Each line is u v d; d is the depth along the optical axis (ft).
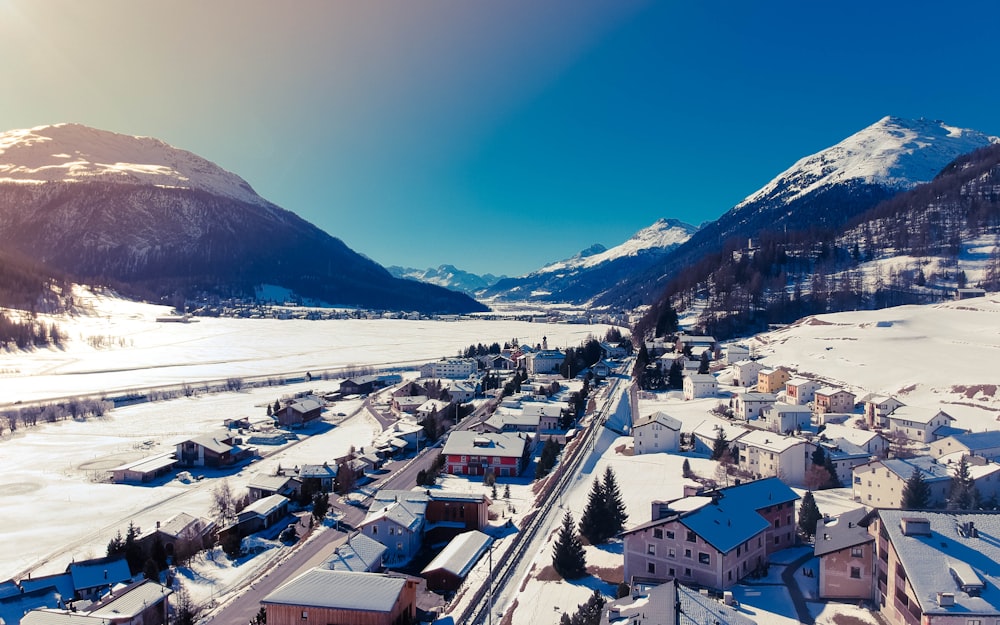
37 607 212.02
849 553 185.47
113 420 559.79
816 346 640.17
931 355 549.54
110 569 235.61
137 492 364.38
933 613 143.43
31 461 428.97
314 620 178.50
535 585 206.69
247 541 283.79
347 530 283.59
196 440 432.66
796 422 400.47
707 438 389.80
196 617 207.00
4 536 294.46
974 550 159.94
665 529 203.62
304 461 435.53
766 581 200.75
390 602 177.78
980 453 309.83
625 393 593.42
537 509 291.79
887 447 341.62
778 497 231.91
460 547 240.73
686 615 141.79
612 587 203.10
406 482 360.48
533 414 481.05
